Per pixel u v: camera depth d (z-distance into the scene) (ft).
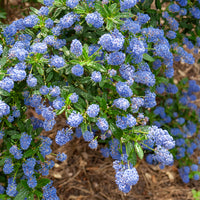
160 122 3.89
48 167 3.19
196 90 4.13
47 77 3.12
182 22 3.59
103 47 2.99
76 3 3.05
